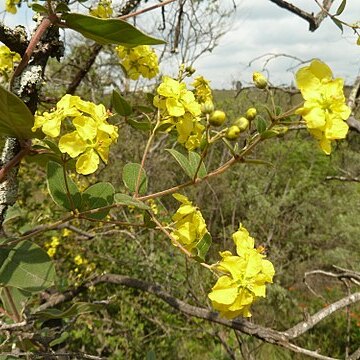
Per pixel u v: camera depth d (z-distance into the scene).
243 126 0.25
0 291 0.32
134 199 0.24
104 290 1.05
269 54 0.77
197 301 0.69
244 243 0.26
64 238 0.94
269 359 1.07
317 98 0.24
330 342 1.24
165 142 1.05
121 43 0.22
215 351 1.04
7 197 0.24
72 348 0.95
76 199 0.26
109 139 0.24
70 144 0.23
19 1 0.40
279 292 1.18
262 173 1.73
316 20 0.58
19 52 0.24
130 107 0.31
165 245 1.07
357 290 1.41
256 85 0.27
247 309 0.25
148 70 0.48
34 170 1.02
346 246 1.58
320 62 0.25
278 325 1.22
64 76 0.86
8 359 0.27
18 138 0.23
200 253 0.26
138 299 1.04
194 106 0.29
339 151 1.81
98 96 0.92
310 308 1.35
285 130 0.24
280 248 1.40
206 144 0.25
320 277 1.49
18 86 0.24
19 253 0.25
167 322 1.10
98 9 0.46
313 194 1.62
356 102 0.69
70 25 0.21
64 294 0.64
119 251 1.03
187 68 0.37
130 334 0.97
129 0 0.46
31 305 0.59
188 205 0.27
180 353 1.07
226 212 1.51
